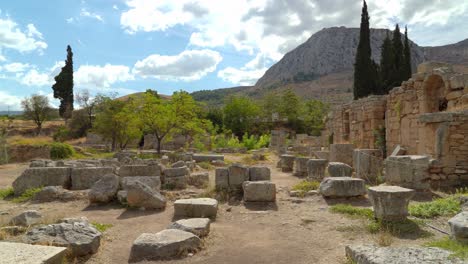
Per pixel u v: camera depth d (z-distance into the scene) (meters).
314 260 5.89
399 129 18.00
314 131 64.00
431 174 12.02
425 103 15.93
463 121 12.07
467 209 7.66
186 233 6.70
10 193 12.82
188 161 20.77
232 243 7.00
